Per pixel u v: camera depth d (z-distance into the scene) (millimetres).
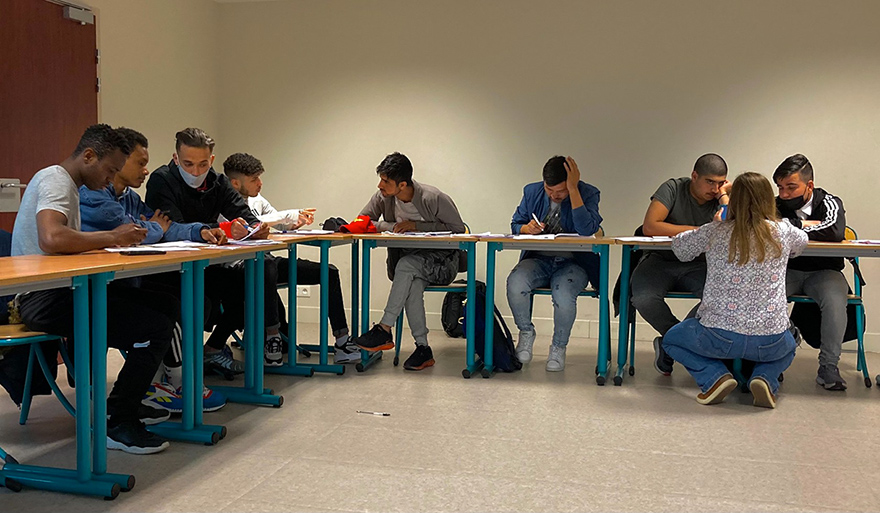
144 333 2400
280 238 3477
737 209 3090
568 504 2109
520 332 3908
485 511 2055
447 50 5188
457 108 5195
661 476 2336
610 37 4926
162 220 3041
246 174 4098
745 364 3613
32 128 4004
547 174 3781
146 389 2523
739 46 4758
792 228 3131
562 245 3609
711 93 4812
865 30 4578
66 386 3430
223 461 2436
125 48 4656
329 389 3441
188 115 5289
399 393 3373
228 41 5598
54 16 4117
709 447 2627
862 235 4656
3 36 3822
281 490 2189
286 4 5457
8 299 2582
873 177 4621
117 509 2043
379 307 5418
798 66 4688
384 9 5277
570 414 3045
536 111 5062
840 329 3500
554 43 5012
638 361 4195
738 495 2184
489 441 2676
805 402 3271
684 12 4816
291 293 3736
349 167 5414
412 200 4102
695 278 3713
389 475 2320
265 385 3514
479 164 5176
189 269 2600
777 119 4738
